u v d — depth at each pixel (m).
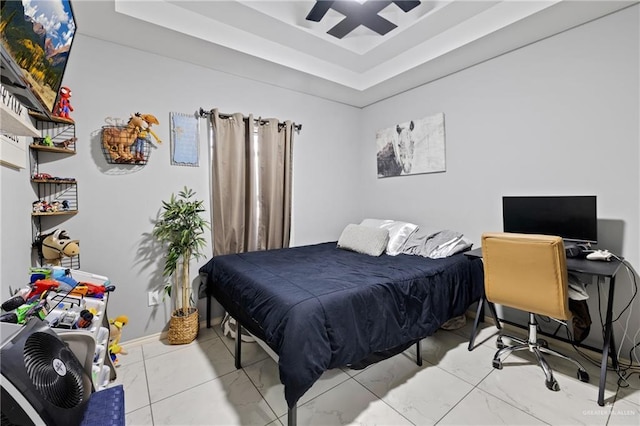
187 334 2.39
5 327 0.83
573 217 2.06
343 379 1.93
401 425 1.53
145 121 2.34
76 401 0.87
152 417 1.60
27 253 1.71
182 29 2.15
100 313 1.38
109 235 2.28
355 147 3.92
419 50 2.72
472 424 1.53
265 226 3.04
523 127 2.43
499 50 2.47
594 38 2.06
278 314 1.49
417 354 2.07
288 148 3.13
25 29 1.05
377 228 2.87
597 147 2.07
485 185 2.70
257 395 1.77
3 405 0.65
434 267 2.21
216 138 2.67
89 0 1.79
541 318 2.42
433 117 3.07
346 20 2.29
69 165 2.11
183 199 2.60
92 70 2.19
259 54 2.55
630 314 1.99
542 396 1.73
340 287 1.70
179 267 2.57
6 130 1.11
